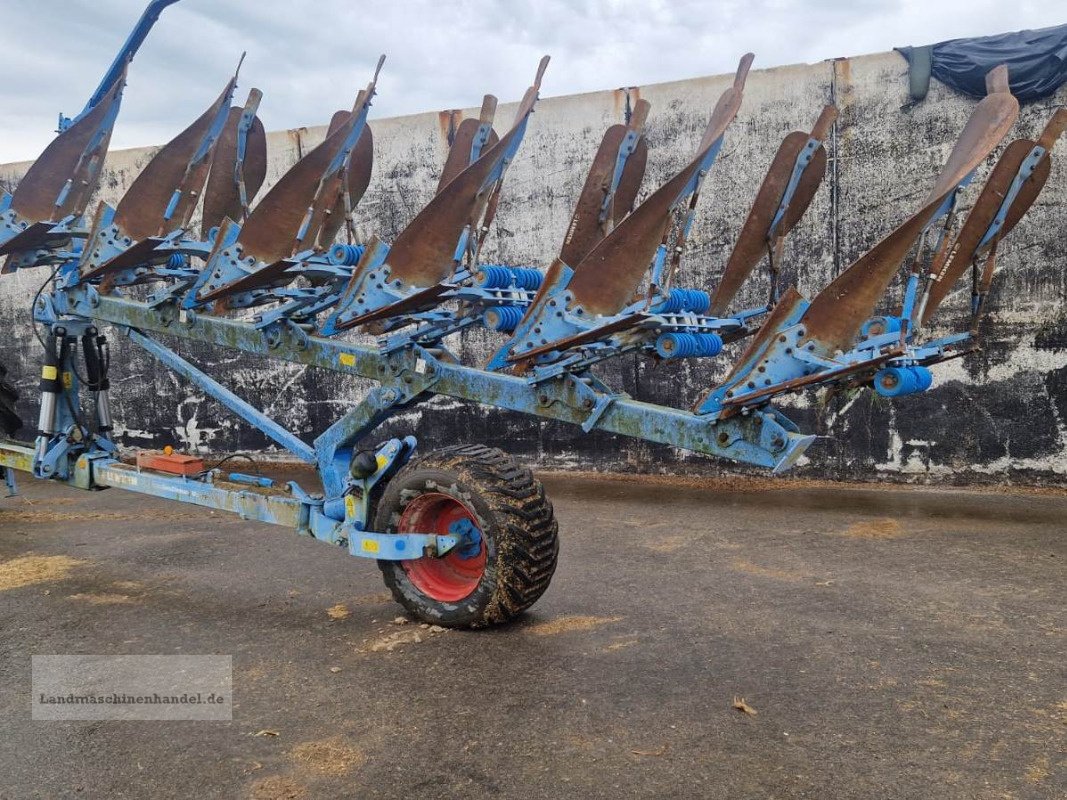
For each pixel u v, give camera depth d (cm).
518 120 446
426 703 353
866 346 393
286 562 588
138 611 480
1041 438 770
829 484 827
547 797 282
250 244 491
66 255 583
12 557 603
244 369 1016
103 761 309
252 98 542
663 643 418
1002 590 501
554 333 427
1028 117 756
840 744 315
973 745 313
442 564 459
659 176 856
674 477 880
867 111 793
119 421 1068
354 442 502
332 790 288
